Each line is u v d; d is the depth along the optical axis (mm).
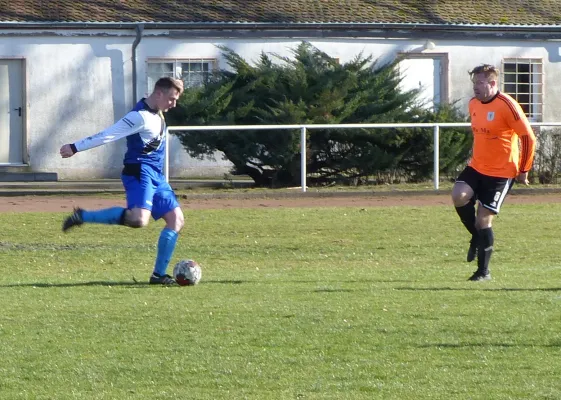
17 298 21516
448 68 61094
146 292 22344
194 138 47844
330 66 50969
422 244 31828
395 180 49469
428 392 14398
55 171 57875
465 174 24766
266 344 17109
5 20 56281
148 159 23203
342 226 35469
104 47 57844
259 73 50031
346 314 19438
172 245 23578
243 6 59938
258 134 47344
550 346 16859
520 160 24469
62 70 57562
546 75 62719
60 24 56875
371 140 48250
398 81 51062
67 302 20984
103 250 30562
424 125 46312
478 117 24594
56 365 15852
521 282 23719
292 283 23828
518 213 38812
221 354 16469
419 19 60469
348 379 15055
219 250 30859
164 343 17203
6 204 42094
